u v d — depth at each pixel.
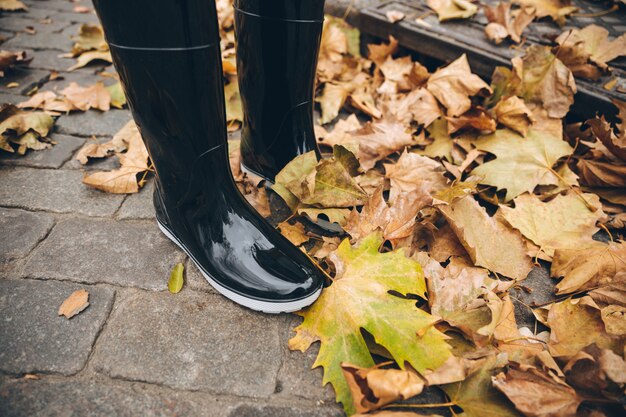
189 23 0.74
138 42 0.73
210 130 0.89
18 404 0.80
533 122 1.47
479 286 0.96
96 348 0.90
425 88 1.70
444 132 1.58
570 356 0.87
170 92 0.79
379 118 1.71
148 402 0.82
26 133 1.47
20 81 1.82
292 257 0.97
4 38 2.13
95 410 0.80
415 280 0.96
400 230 1.09
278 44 1.06
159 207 1.10
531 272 1.15
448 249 1.14
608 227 1.28
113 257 1.10
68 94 1.67
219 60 0.84
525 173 1.36
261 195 1.26
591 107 1.48
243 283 0.95
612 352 0.83
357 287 0.96
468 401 0.83
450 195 1.20
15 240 1.13
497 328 0.95
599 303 1.03
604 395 0.82
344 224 1.15
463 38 1.75
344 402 0.82
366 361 0.86
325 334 0.91
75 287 1.02
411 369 0.88
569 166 1.48
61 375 0.85
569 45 1.52
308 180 1.12
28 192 1.29
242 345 0.92
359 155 1.45
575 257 1.10
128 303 0.99
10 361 0.87
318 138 1.59
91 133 1.57
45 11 2.52
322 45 2.01
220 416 0.81
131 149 1.41
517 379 0.83
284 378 0.88
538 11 1.88
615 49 1.62
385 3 2.05
